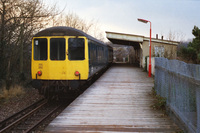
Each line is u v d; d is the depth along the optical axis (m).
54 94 9.18
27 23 12.93
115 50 66.69
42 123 6.57
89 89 9.24
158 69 7.32
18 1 12.04
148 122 4.75
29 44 14.52
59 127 4.41
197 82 3.30
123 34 20.50
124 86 10.07
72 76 8.52
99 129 4.30
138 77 13.91
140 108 6.00
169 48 20.34
